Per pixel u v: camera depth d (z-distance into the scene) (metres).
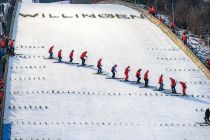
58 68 70.19
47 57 73.44
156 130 57.09
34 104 60.62
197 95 65.75
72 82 66.62
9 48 72.81
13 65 69.94
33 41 78.94
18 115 58.12
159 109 61.66
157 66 73.62
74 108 60.53
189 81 69.75
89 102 62.03
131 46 80.31
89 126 57.00
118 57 75.62
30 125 56.41
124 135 55.69
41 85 65.25
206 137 56.25
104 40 81.81
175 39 82.69
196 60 74.94
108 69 71.44
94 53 76.31
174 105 62.75
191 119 59.84
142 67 73.00
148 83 68.12
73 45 78.69
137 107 61.72
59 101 61.72
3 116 57.12
